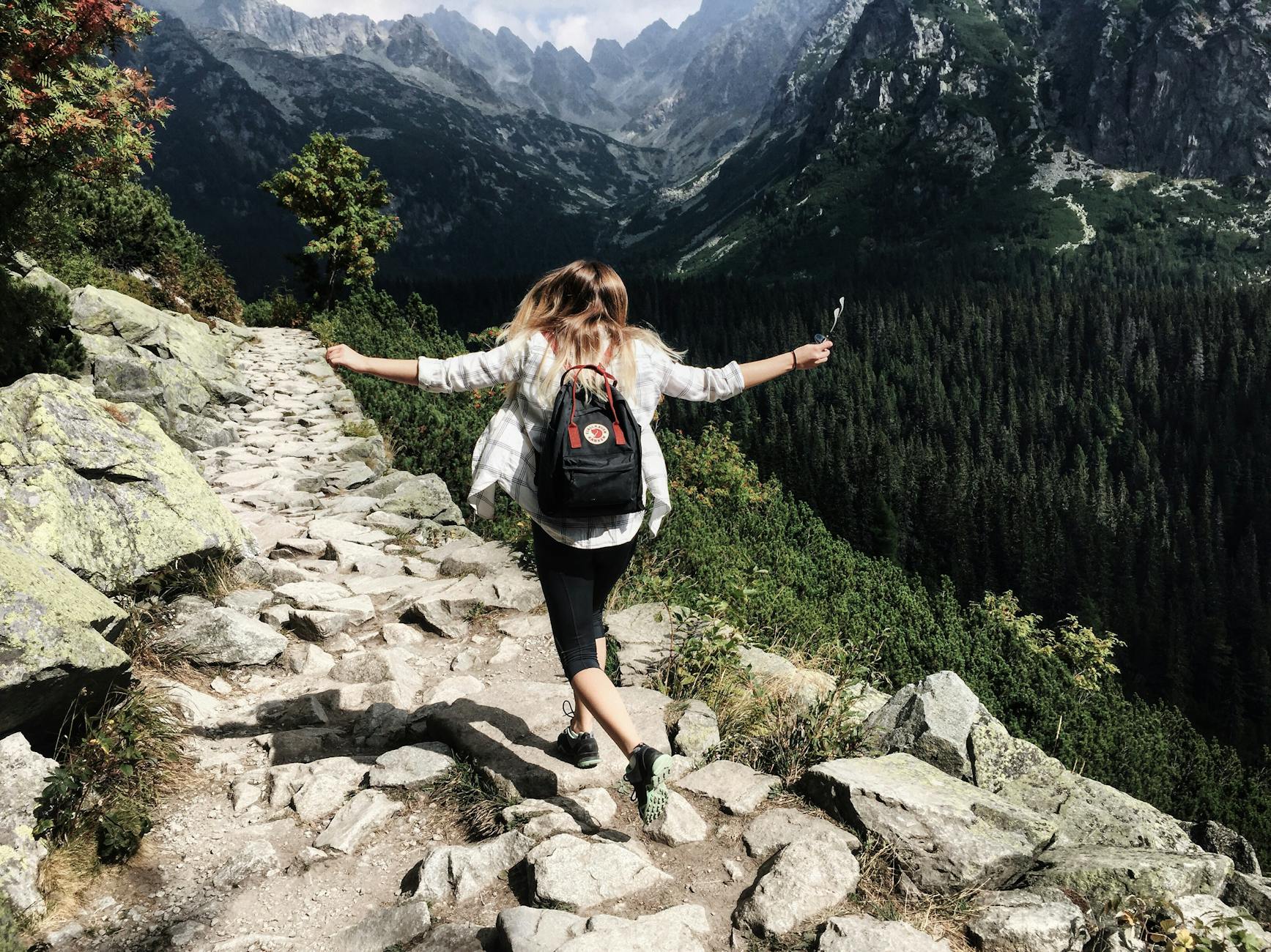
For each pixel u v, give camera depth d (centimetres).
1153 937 251
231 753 355
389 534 737
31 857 252
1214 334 17875
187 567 504
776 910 242
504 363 264
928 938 224
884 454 11962
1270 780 3616
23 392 475
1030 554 9531
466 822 303
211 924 250
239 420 1281
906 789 307
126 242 2156
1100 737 2056
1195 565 10306
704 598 498
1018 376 18038
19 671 284
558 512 253
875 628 1116
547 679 443
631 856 265
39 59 712
